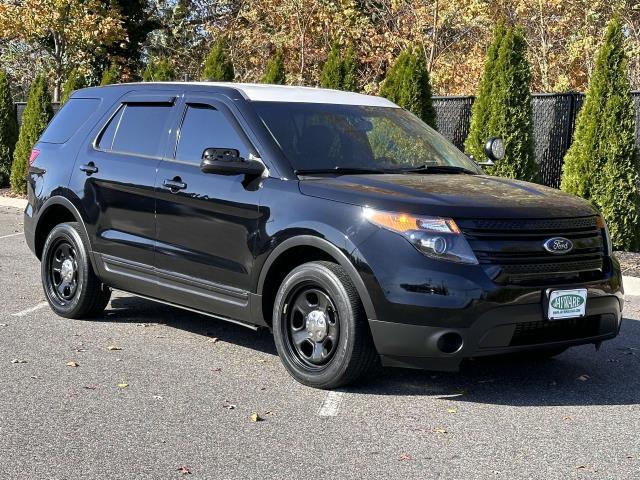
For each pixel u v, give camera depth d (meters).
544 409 5.58
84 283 7.59
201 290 6.58
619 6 22.59
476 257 5.36
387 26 24.89
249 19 26.69
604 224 6.04
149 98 7.29
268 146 6.25
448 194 5.67
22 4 29.89
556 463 4.66
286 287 5.94
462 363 6.66
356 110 6.93
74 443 4.81
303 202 5.88
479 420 5.34
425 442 4.93
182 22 35.53
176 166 6.76
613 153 12.41
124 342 7.05
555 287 5.51
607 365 6.73
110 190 7.25
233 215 6.25
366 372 5.73
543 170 14.19
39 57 31.58
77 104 8.12
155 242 6.86
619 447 4.91
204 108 6.79
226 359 6.61
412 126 7.17
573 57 22.78
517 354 6.43
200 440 4.89
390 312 5.42
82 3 30.62
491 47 13.55
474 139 13.59
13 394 5.64
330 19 24.08
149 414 5.31
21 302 8.48
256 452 4.73
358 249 5.52
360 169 6.31
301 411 5.42
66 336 7.20
